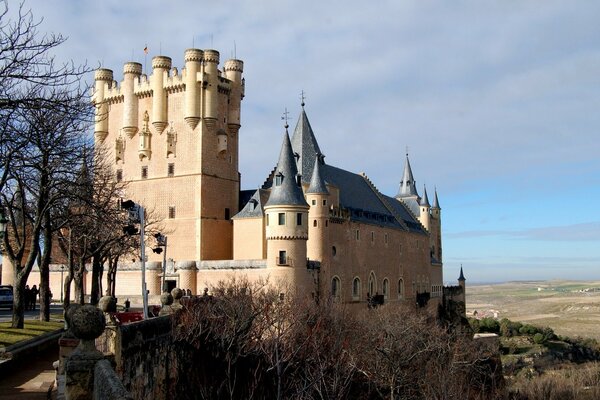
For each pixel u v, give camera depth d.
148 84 96.44
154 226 88.62
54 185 37.72
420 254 131.38
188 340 35.28
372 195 122.12
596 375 98.50
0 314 55.78
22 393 23.06
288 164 82.00
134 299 85.00
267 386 42.06
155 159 95.62
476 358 75.88
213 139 94.25
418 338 68.44
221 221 94.94
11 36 26.06
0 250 53.41
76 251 55.06
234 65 98.44
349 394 51.25
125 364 25.73
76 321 15.80
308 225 85.62
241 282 71.81
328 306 68.25
